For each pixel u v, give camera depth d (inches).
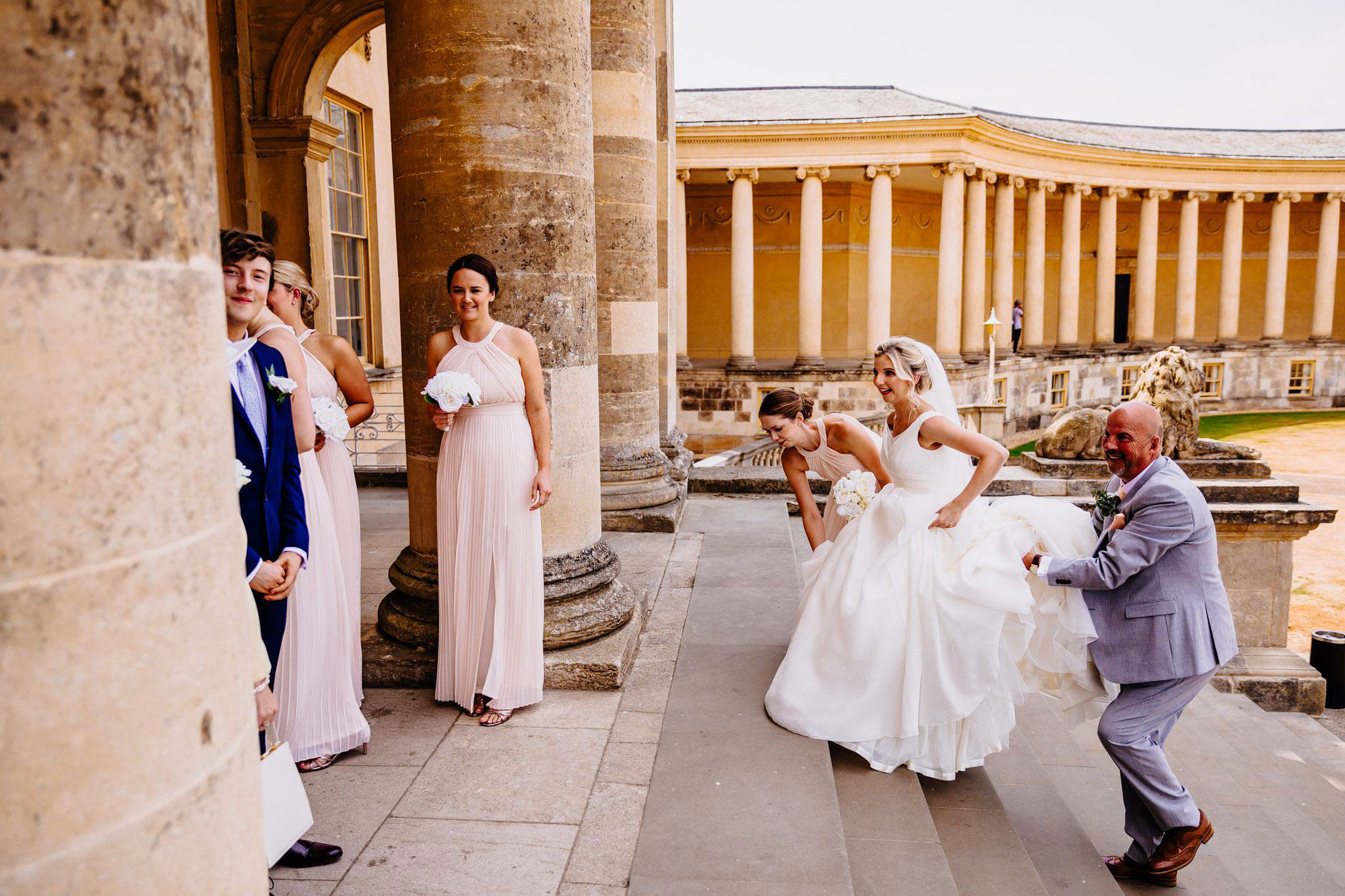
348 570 150.7
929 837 124.3
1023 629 140.8
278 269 145.0
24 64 40.4
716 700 158.4
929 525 143.3
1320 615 421.7
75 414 43.0
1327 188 1216.2
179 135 47.6
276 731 132.3
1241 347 1243.2
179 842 49.6
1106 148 1079.6
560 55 157.4
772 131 900.6
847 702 143.7
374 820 120.9
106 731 45.5
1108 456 145.3
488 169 154.6
